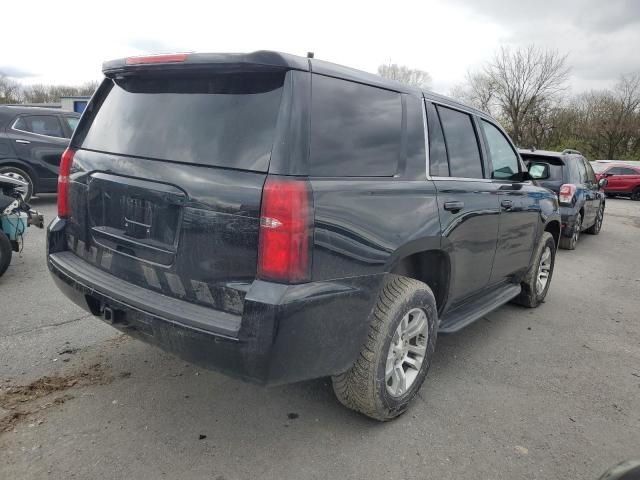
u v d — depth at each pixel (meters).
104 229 2.85
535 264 5.15
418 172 3.06
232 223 2.29
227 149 2.38
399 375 2.98
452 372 3.78
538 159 9.10
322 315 2.34
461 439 2.89
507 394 3.47
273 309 2.16
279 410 3.07
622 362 4.16
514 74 51.03
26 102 68.19
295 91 2.31
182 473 2.46
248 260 2.27
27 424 2.76
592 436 3.02
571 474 2.65
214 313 2.35
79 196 3.02
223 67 2.43
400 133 2.96
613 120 46.22
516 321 5.05
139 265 2.65
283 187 2.20
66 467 2.45
